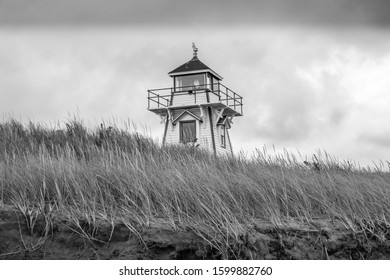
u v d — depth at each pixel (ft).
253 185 24.13
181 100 116.16
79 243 19.47
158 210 21.54
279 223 21.15
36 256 19.15
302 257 20.30
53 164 24.34
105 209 21.18
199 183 23.08
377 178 29.48
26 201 21.02
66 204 21.21
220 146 119.44
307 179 26.43
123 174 23.52
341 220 22.62
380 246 21.44
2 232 19.58
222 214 20.20
